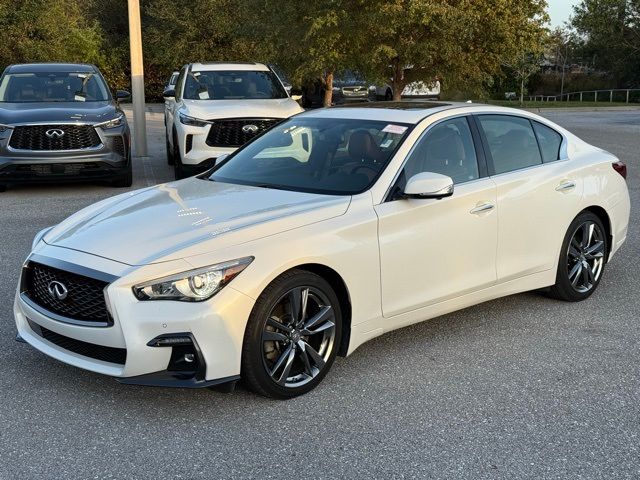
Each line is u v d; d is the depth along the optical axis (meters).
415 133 4.66
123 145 10.38
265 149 5.20
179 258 3.63
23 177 9.88
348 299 4.12
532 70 39.12
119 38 37.66
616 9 53.53
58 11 27.84
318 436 3.57
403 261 4.36
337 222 4.07
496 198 4.88
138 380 3.59
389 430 3.63
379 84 17.70
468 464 3.32
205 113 10.53
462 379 4.25
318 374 4.05
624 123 24.64
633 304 5.64
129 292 3.55
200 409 3.83
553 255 5.36
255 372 3.75
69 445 3.46
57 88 11.02
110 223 4.15
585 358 4.57
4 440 3.49
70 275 3.78
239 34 21.00
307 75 17.66
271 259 3.74
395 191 4.39
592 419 3.76
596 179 5.68
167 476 3.21
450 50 15.62
